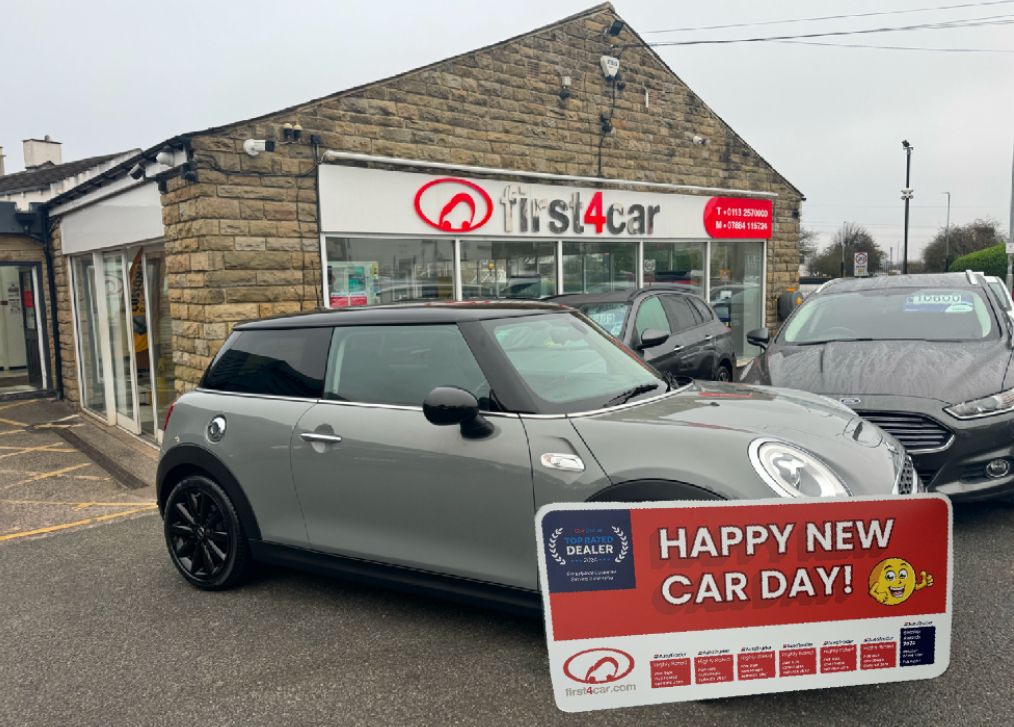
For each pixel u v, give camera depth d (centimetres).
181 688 309
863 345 526
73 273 1078
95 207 925
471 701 288
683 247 1170
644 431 294
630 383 357
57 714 293
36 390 1233
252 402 393
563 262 1003
